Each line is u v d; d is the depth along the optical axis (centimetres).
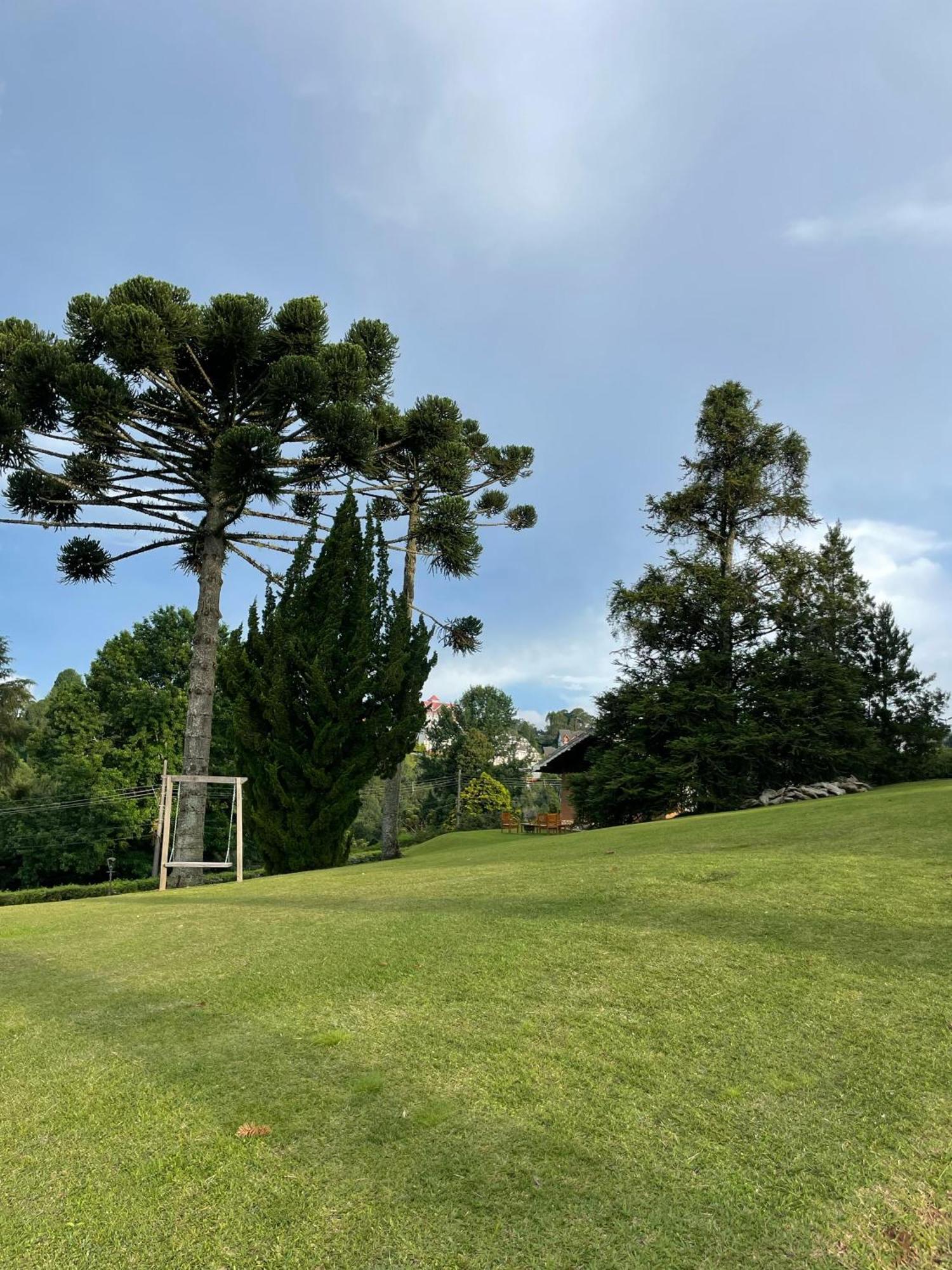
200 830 1518
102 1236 233
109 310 1353
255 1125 295
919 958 427
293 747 1502
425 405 1983
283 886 1005
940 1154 254
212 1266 219
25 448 1435
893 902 534
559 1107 298
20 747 4338
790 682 2320
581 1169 257
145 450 1516
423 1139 279
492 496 2314
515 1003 407
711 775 2223
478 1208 239
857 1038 339
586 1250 219
